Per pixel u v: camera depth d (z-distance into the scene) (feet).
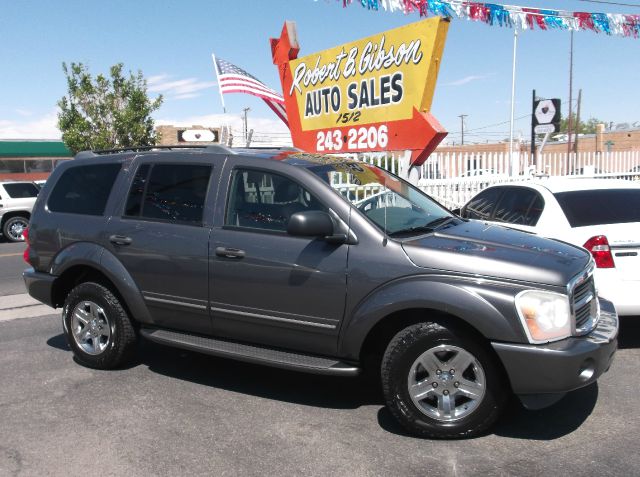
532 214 21.09
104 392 16.40
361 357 14.12
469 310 12.43
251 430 13.91
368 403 15.40
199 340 16.17
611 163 56.80
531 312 12.25
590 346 12.36
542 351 12.11
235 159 16.02
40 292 18.84
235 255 15.12
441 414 13.08
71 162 19.07
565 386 12.22
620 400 15.03
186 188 16.53
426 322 13.12
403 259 13.34
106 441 13.46
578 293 13.03
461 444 12.96
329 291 13.99
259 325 15.16
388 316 13.64
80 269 18.45
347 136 36.99
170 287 16.30
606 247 17.62
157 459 12.59
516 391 12.51
